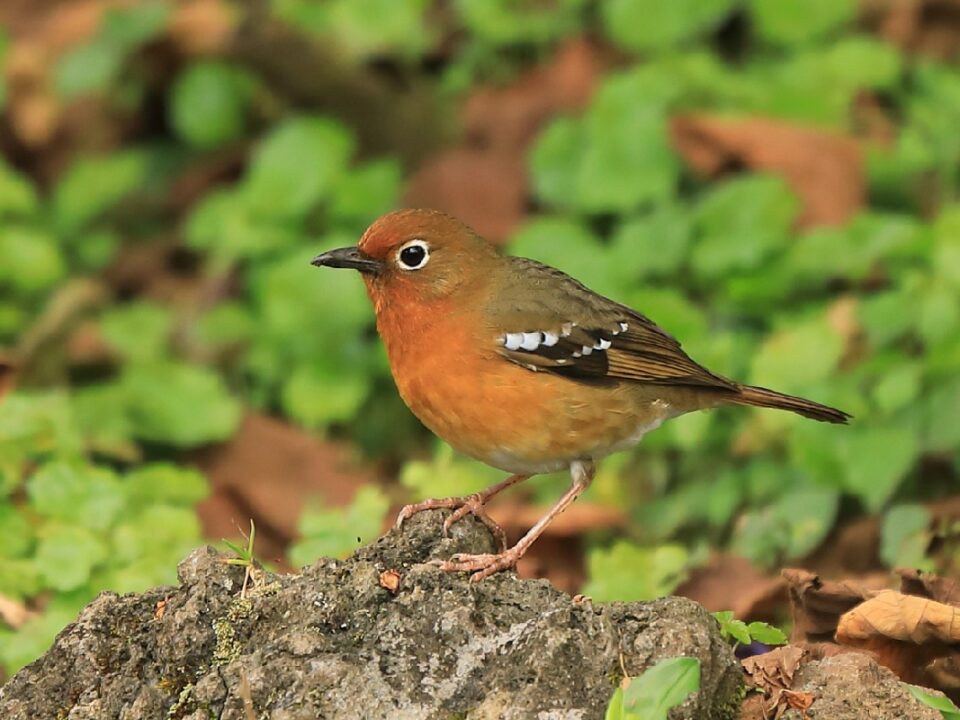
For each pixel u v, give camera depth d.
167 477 10.93
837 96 15.32
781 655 7.46
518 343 8.74
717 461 12.11
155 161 17.00
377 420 13.77
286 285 13.84
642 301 12.61
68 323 14.34
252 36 16.19
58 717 7.27
